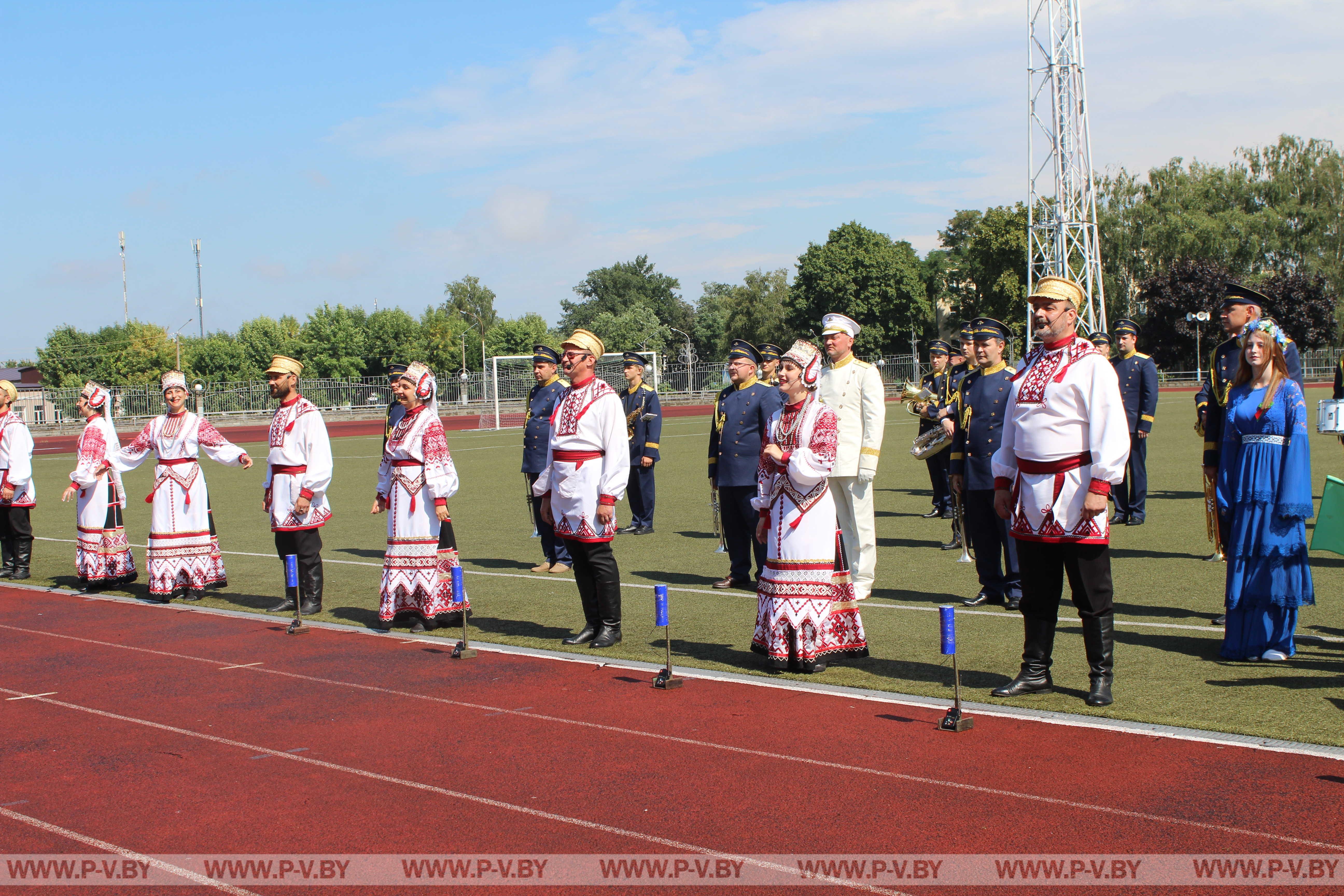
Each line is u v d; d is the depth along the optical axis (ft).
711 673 22.85
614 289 428.56
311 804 16.16
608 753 17.99
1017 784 15.94
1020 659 23.30
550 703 21.07
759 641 23.15
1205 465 25.46
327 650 26.37
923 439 40.04
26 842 15.10
